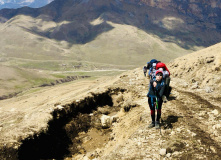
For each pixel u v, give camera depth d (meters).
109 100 14.50
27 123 8.84
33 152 7.90
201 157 5.43
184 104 9.94
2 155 7.00
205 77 14.58
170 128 7.32
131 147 6.71
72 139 10.03
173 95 11.55
